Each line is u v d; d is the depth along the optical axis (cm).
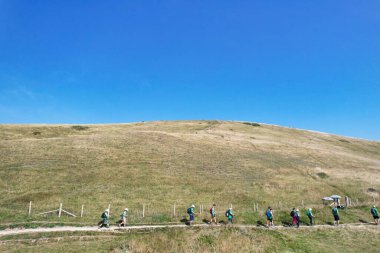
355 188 5712
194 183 5316
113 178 5169
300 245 2823
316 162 7462
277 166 6731
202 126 11012
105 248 2558
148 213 3950
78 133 8575
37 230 2983
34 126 8812
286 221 3778
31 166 5262
